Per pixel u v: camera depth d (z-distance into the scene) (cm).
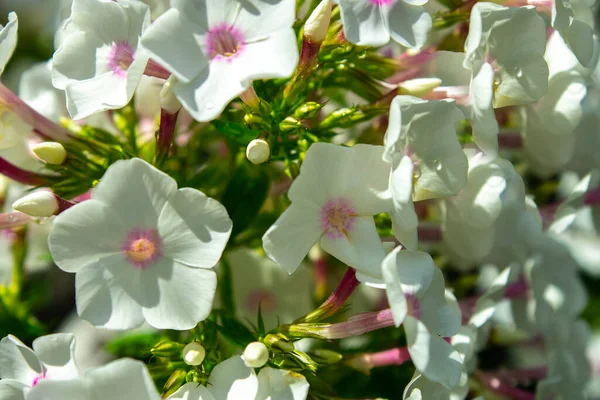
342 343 34
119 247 30
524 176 36
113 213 29
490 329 35
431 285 30
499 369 36
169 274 30
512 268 34
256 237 34
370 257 30
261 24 30
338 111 32
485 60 31
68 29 31
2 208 35
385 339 34
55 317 39
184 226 30
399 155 30
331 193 30
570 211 34
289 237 30
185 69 29
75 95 30
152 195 29
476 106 31
